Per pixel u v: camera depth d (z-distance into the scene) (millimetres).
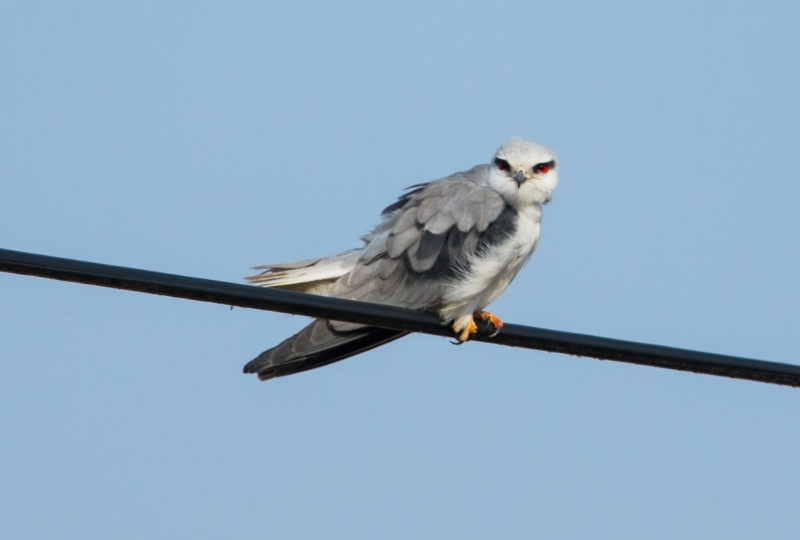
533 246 12258
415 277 11719
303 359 11453
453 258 11711
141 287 8523
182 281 8664
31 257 8219
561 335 9648
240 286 8859
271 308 9078
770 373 9516
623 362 9688
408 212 12031
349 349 11625
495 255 11781
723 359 9492
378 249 11961
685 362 9500
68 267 8305
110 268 8430
